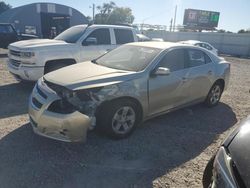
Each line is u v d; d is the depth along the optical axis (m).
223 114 6.18
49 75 4.49
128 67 4.80
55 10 28.55
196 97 5.86
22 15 26.77
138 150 4.16
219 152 2.45
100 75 4.27
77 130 3.77
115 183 3.32
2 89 7.34
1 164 3.56
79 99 3.87
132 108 4.44
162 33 48.16
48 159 3.75
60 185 3.22
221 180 2.17
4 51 18.11
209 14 53.25
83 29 8.12
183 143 4.52
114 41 8.52
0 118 5.16
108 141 4.36
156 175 3.55
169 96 5.05
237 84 10.34
